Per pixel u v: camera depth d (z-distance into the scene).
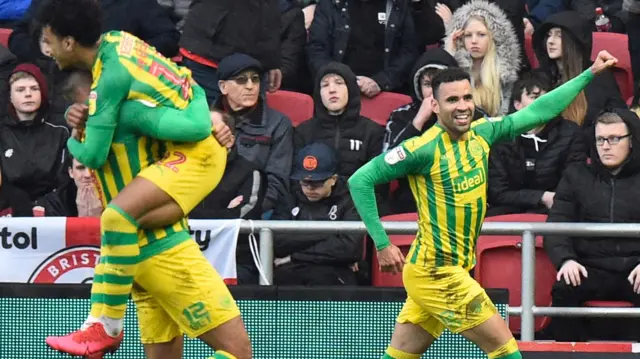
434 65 24.09
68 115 15.70
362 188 18.02
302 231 20.73
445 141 17.91
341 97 23.83
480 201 18.00
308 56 27.00
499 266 22.05
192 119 15.26
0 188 22.75
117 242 15.28
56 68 24.98
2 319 20.78
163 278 15.75
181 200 15.51
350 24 26.73
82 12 15.13
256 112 23.95
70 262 21.00
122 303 15.62
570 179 21.95
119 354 20.78
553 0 28.77
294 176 22.14
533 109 18.38
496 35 25.08
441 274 17.89
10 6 28.55
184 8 28.69
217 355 15.94
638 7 27.30
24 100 23.59
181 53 25.41
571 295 21.52
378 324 20.78
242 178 21.91
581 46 25.47
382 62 26.73
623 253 21.42
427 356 20.88
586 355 20.59
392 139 23.89
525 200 23.20
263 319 20.80
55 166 23.81
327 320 20.83
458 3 28.19
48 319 20.78
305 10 28.05
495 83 24.89
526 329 20.89
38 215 22.62
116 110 15.22
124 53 15.20
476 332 17.78
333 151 22.33
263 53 25.25
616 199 21.61
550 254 21.41
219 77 23.84
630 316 20.72
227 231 20.73
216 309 15.88
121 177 15.66
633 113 21.78
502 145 23.34
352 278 21.78
